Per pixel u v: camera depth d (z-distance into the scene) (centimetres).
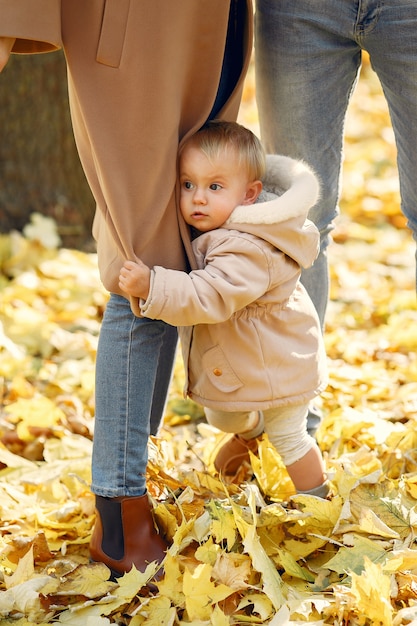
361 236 555
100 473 222
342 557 216
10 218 487
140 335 221
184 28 204
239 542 224
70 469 280
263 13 250
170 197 211
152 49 200
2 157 487
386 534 218
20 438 311
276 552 226
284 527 232
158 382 248
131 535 221
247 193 227
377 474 236
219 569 208
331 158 260
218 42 212
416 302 445
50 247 470
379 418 300
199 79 216
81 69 202
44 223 474
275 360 226
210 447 290
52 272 454
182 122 219
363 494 231
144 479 226
